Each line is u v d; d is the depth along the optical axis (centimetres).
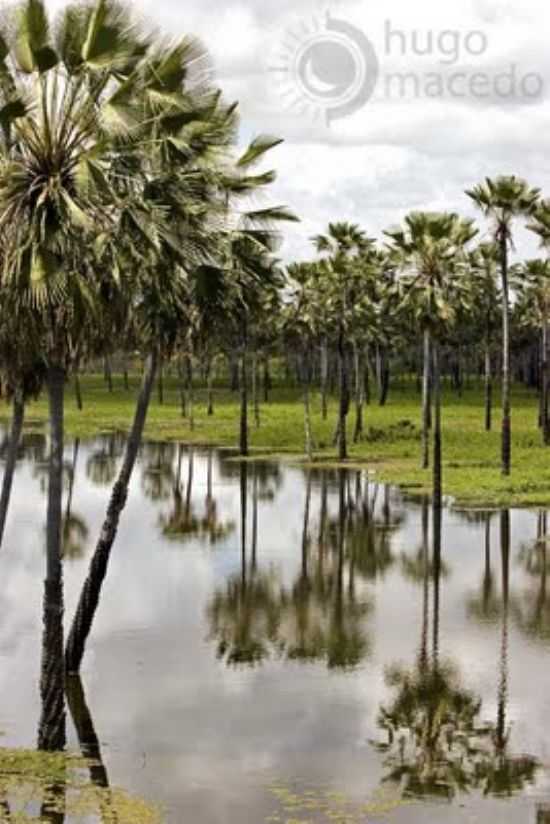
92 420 10588
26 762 2062
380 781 2056
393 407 11375
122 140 1938
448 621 3200
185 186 2050
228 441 8719
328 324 8106
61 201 1834
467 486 5719
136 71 1925
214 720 2370
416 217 5150
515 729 2339
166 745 2225
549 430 8019
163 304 2255
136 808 1903
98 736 2269
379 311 9531
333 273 7244
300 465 7100
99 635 3012
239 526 4778
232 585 3644
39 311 1886
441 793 2002
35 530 4550
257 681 2638
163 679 2645
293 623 3166
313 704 2480
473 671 2733
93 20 1822
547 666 2781
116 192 1964
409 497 5591
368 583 3697
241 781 2044
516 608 3362
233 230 2417
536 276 8406
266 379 12662
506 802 1969
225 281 2344
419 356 14700
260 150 2481
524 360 14975
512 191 5825
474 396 13112
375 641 2995
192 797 1966
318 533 4609
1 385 2370
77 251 1864
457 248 5400
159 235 1959
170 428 9738
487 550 4225
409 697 2531
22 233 1853
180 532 4619
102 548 2678
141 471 6731
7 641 2939
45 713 2114
